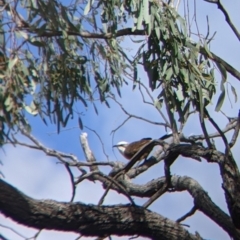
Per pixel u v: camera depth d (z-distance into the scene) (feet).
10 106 30.42
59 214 31.45
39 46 31.63
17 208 30.45
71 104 33.50
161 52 35.12
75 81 34.73
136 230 33.35
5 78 30.55
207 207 36.58
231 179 36.27
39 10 31.78
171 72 34.94
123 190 33.99
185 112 35.81
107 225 32.68
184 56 35.35
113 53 35.70
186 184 37.78
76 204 32.17
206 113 36.24
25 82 31.76
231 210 36.06
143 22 35.40
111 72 35.94
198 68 36.09
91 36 34.27
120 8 34.73
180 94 35.58
